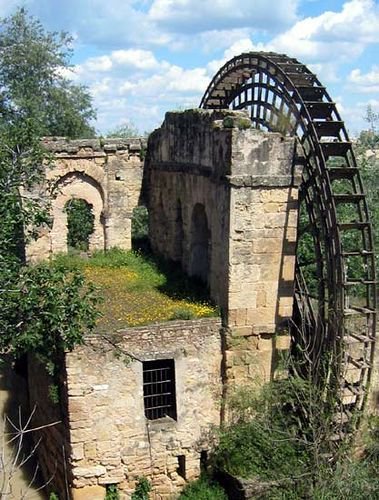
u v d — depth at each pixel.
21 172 12.68
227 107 22.86
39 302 11.37
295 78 17.12
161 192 23.66
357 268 21.52
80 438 15.02
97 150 24.73
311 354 16.33
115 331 15.07
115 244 25.58
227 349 16.14
